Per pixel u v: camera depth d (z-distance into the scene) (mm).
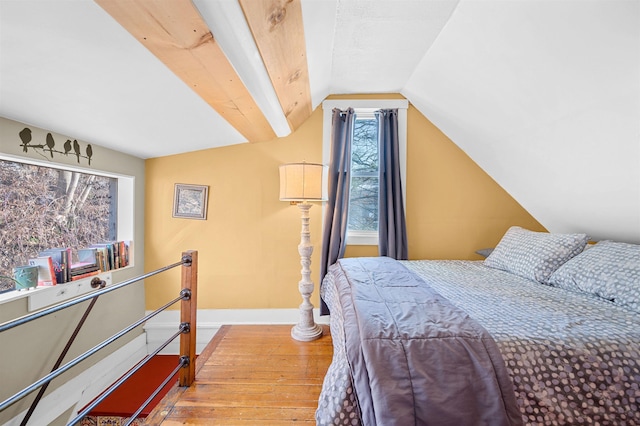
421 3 1506
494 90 1859
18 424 1593
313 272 2713
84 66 1204
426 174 2691
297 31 1422
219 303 2719
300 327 2369
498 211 2678
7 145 1542
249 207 2693
